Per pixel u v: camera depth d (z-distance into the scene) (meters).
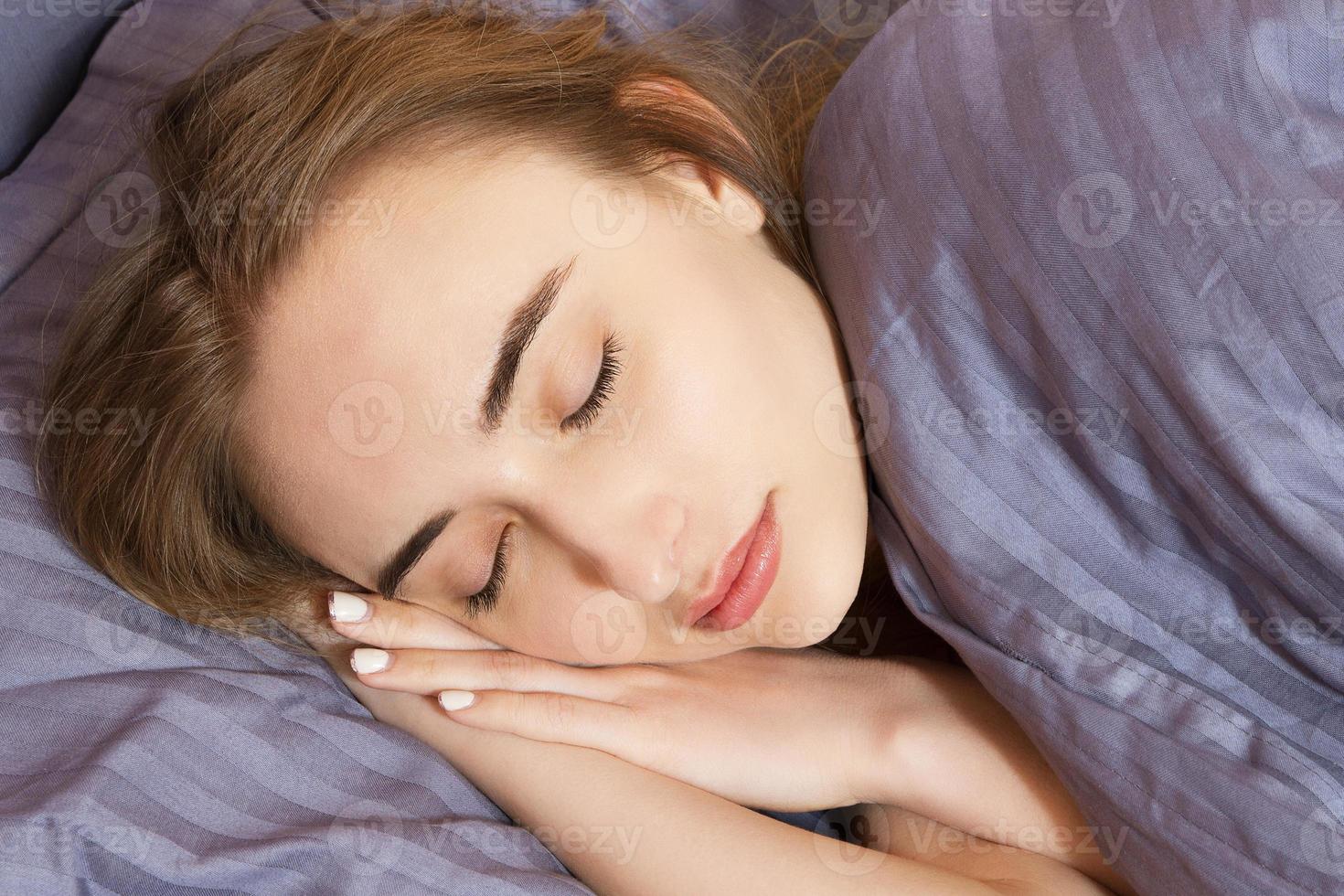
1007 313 0.79
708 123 0.92
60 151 1.19
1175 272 0.72
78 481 0.89
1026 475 0.81
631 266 0.79
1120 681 0.78
